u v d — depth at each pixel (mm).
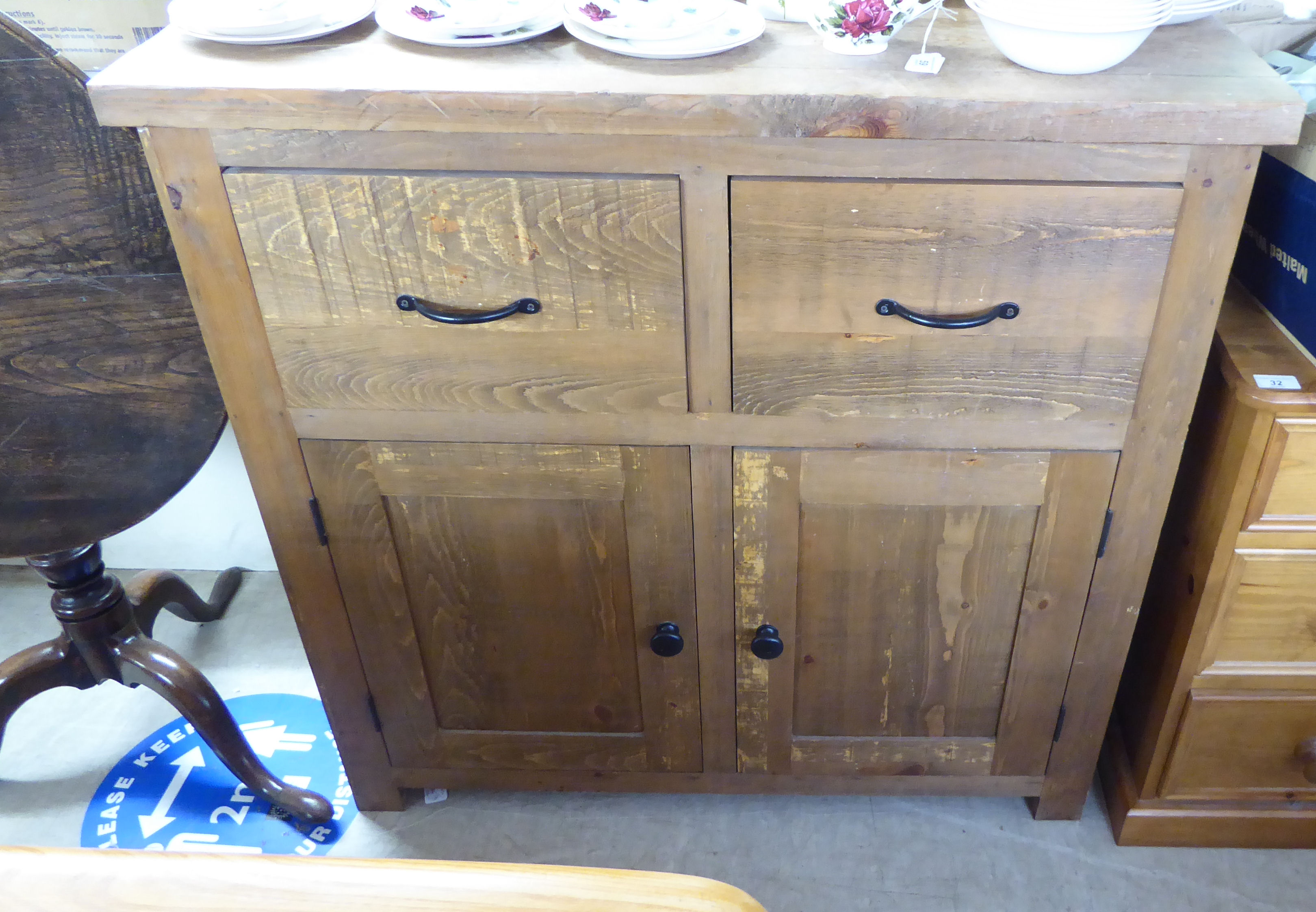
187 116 848
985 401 972
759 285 914
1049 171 840
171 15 952
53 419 1103
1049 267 887
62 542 1186
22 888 554
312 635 1206
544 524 1091
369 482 1071
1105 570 1084
